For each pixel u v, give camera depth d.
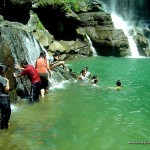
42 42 24.56
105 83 16.52
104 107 11.70
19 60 13.55
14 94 11.96
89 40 30.45
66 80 16.81
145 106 12.00
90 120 10.11
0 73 9.24
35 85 12.09
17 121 9.76
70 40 30.08
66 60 26.41
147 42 31.09
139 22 35.50
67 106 11.66
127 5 36.59
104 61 26.05
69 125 9.55
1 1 21.25
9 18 22.88
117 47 29.58
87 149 7.85
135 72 20.44
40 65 13.15
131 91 14.67
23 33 15.20
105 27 30.98
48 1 27.31
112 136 8.77
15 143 8.06
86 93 13.89
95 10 32.59
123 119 10.32
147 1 37.75
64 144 8.10
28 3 23.34
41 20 28.45
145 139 8.59
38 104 11.81
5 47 11.84
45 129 9.12
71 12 29.45
